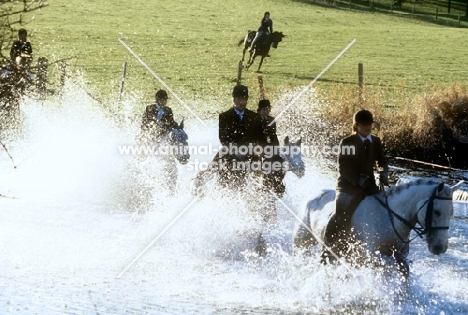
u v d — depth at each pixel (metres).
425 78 122.25
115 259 40.94
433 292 36.25
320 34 178.88
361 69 92.19
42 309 32.22
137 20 188.88
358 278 34.75
